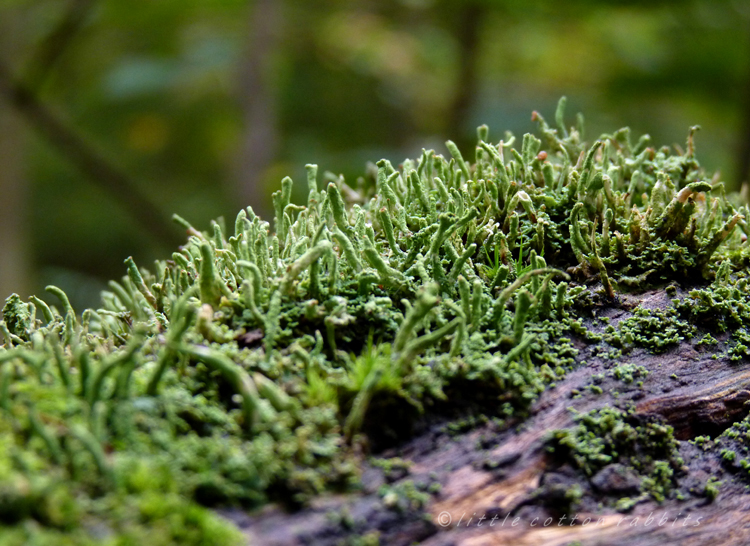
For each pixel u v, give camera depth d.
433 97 1.65
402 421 0.38
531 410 0.39
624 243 0.44
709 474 0.40
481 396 0.39
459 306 0.41
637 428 0.40
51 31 1.30
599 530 0.38
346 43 1.61
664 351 0.42
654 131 1.54
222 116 1.82
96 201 1.99
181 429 0.37
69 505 0.35
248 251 0.41
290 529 0.36
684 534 0.39
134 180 1.89
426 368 0.39
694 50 1.20
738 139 1.11
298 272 0.39
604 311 0.43
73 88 1.75
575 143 0.49
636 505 0.39
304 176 1.19
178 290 0.42
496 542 0.37
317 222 0.44
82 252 2.10
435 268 0.41
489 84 1.44
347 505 0.37
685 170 0.48
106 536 0.35
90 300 1.66
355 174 1.05
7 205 1.50
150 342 0.40
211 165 2.01
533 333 0.41
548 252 0.44
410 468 0.38
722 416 0.41
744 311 0.43
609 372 0.41
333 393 0.38
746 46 1.15
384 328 0.40
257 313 0.39
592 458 0.39
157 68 1.49
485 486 0.38
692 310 0.42
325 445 0.37
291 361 0.39
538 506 0.38
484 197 0.45
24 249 1.60
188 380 0.38
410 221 0.44
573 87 1.49
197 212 1.87
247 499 0.36
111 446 0.36
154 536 0.35
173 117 1.85
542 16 1.21
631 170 0.48
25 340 0.42
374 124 1.87
